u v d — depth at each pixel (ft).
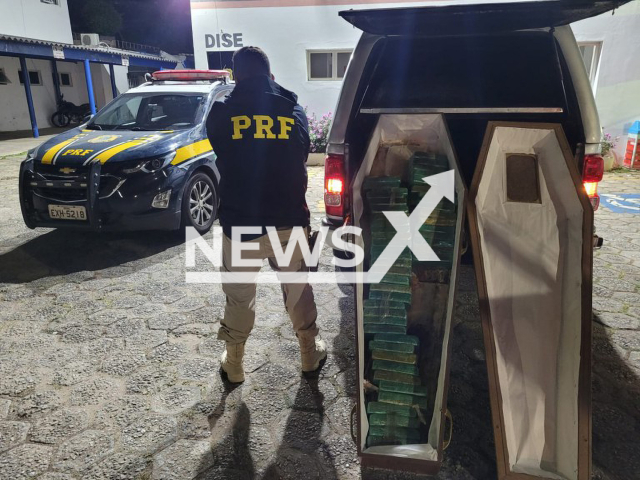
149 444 7.18
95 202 13.99
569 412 5.99
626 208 19.17
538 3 7.42
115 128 17.56
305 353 8.71
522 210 6.97
